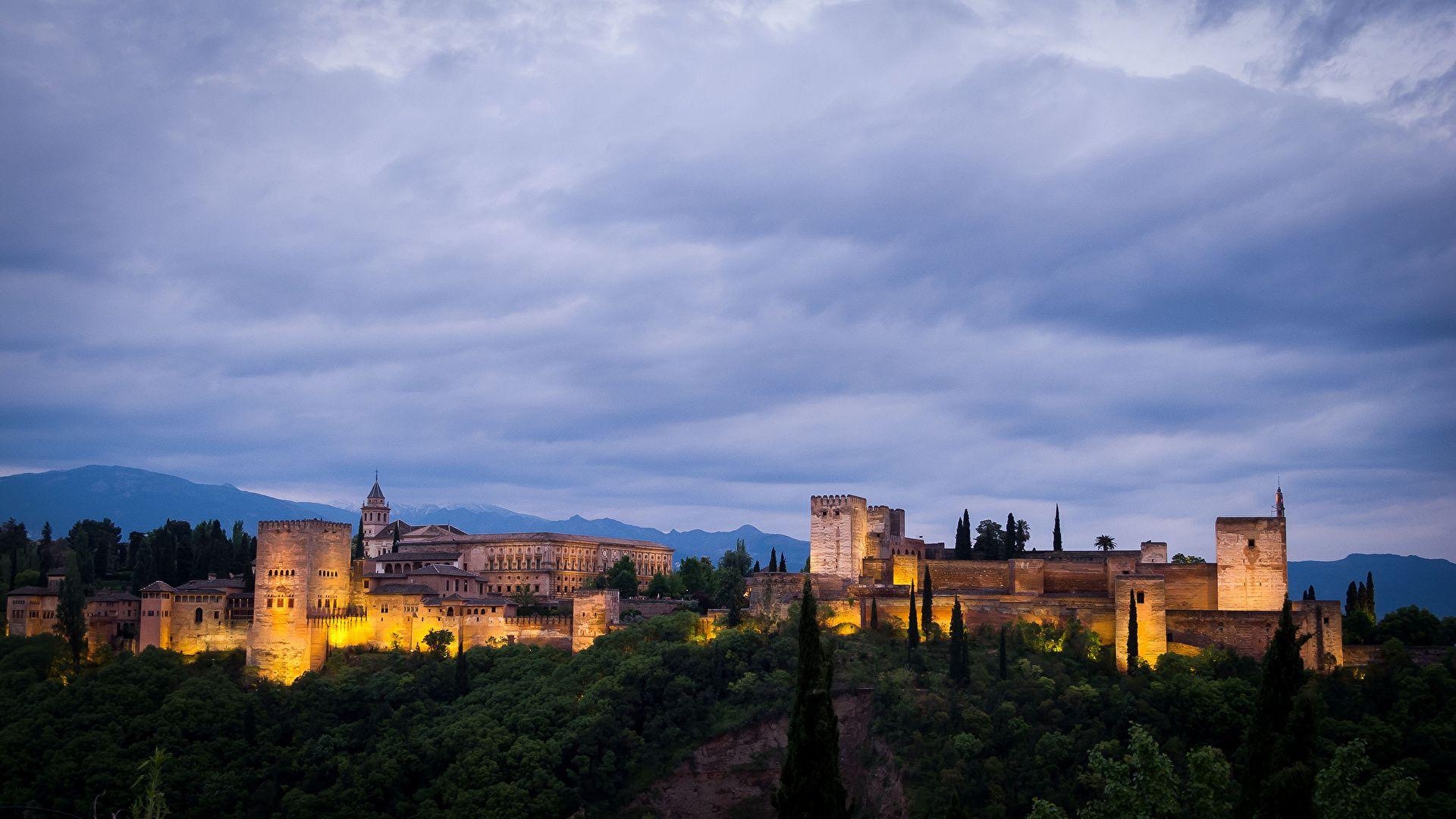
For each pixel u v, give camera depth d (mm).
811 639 105875
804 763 102688
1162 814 114688
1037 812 116125
